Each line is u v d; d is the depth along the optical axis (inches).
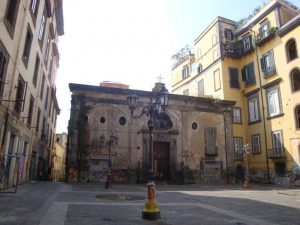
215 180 1171.3
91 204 449.4
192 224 322.7
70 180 979.9
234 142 1337.4
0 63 518.3
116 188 812.0
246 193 750.5
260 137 1288.1
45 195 540.7
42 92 1086.4
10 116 604.1
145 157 1083.9
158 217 346.6
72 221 306.3
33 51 799.7
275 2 1268.5
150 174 370.6
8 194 515.2
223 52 1446.9
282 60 1200.2
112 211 390.0
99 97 1072.2
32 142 914.1
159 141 1129.4
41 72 997.2
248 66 1411.2
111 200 514.6
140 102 1117.1
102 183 991.6
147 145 1096.2
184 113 1192.8
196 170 1152.2
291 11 1300.4
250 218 373.1
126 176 1041.5
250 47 1395.2
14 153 669.9
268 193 759.1
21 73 675.4
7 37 533.0
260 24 1362.0
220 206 485.1
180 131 1167.0
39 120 1066.7
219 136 1229.7
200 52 1648.6
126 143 1068.5
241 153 1336.1
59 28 1381.6
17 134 692.7
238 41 1473.9
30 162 914.1
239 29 1477.6
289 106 1141.1
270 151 1220.5
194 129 1194.6
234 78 1438.2
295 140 1100.5
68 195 567.5
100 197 557.3
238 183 1234.0
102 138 1044.5
